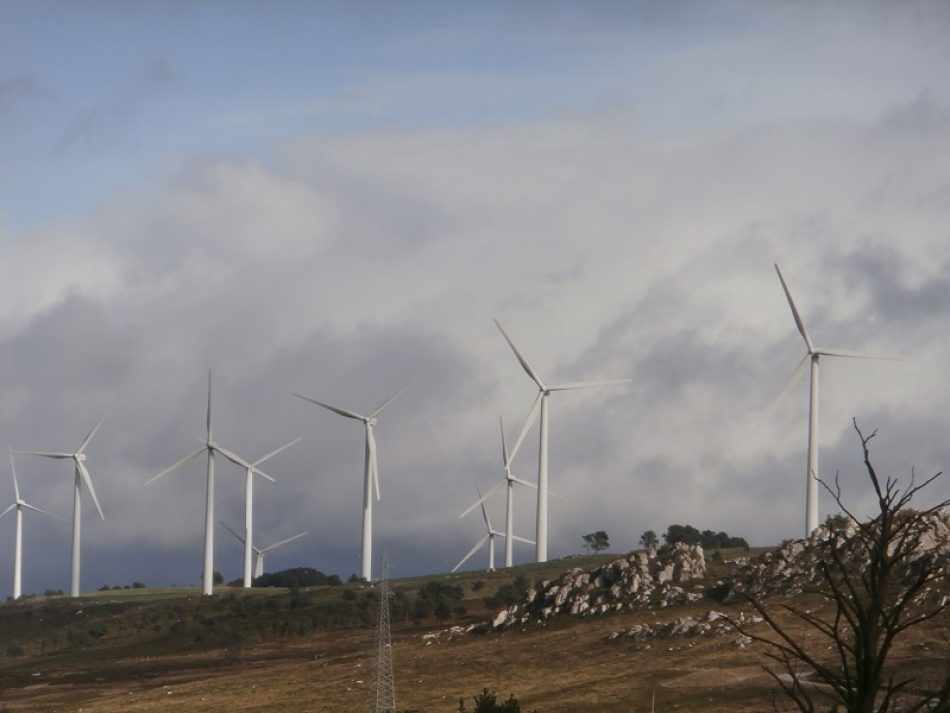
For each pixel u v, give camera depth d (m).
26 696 181.12
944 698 23.58
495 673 153.12
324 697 149.00
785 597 161.62
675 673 135.50
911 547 24.17
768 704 108.94
